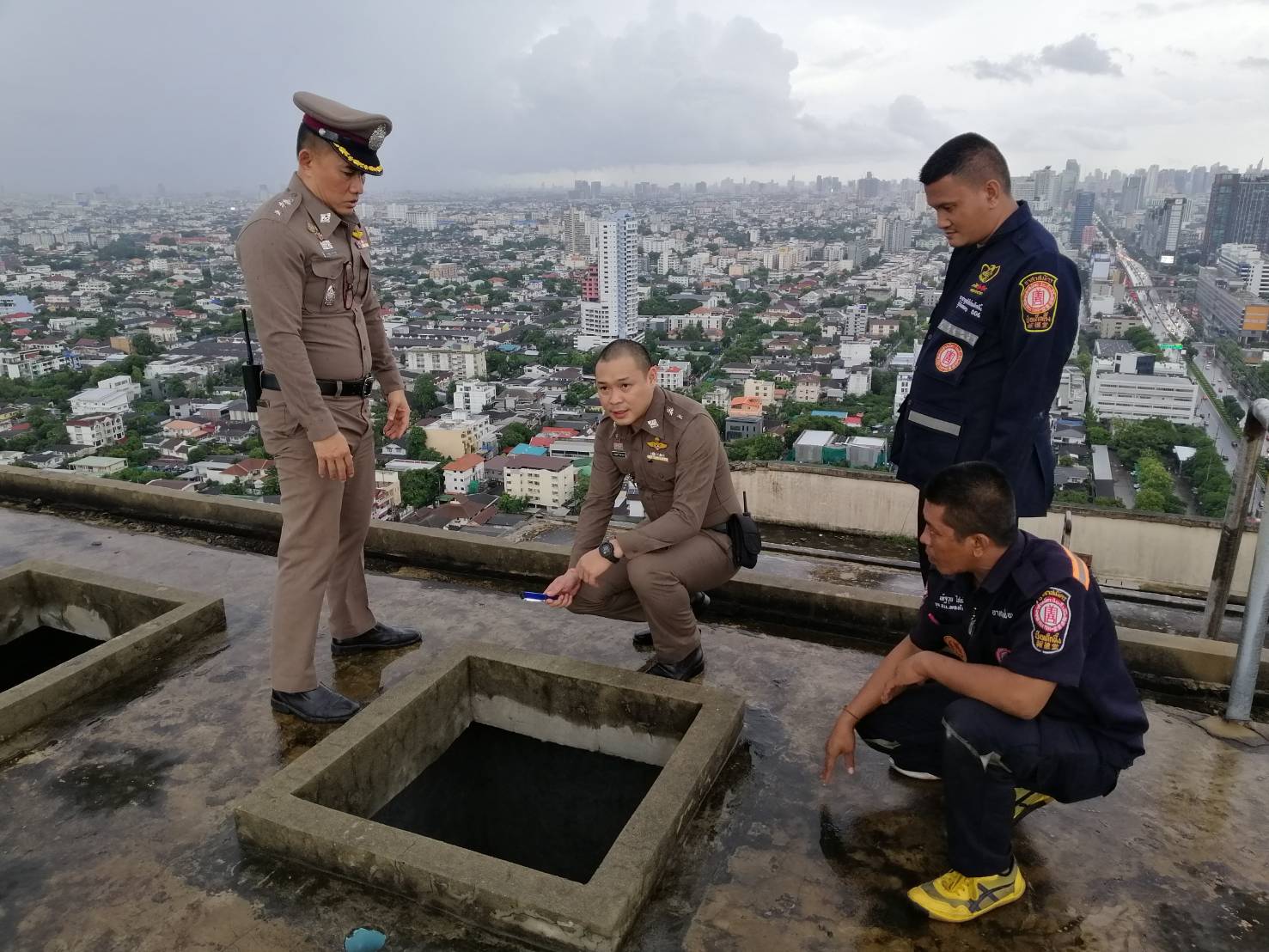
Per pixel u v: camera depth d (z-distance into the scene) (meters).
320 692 2.76
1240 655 2.59
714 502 2.84
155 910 1.93
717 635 3.29
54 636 3.72
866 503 6.26
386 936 1.85
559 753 2.76
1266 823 2.19
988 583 1.90
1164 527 5.64
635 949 1.80
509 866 1.89
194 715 2.75
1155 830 2.16
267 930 1.87
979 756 1.82
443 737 2.71
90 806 2.31
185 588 3.81
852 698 2.82
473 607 3.57
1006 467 2.38
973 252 2.53
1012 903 1.92
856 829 2.17
